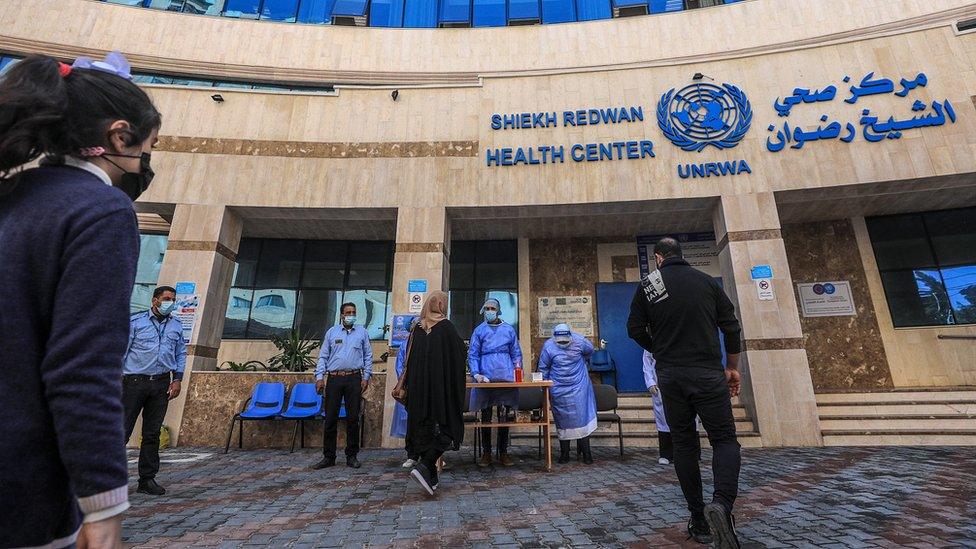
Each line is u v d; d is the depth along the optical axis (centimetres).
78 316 84
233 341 1029
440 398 409
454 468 559
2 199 92
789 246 1031
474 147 920
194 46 1116
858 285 978
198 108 920
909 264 965
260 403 744
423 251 868
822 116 841
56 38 1052
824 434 728
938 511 342
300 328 1059
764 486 434
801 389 741
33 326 83
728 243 823
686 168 860
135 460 620
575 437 578
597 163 888
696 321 291
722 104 884
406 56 1179
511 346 602
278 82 1141
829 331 971
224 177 893
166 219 949
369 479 493
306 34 1170
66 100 98
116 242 94
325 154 919
